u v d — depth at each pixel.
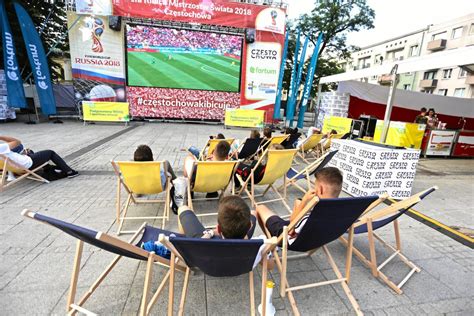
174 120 13.34
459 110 11.84
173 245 1.32
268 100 13.41
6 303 1.75
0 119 9.92
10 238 2.53
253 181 3.46
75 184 4.08
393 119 11.75
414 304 1.95
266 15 12.16
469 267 2.43
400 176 4.09
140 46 12.00
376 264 2.29
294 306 1.78
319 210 1.56
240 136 10.09
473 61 3.59
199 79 12.83
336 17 20.75
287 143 6.04
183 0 11.55
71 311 1.61
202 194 3.95
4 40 9.07
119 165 2.56
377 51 32.41
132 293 1.91
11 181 3.88
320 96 12.21
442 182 5.34
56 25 13.32
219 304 1.86
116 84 12.22
